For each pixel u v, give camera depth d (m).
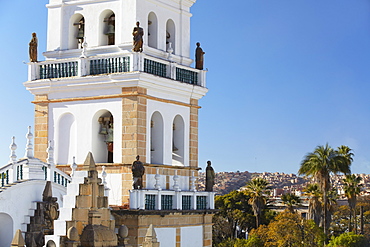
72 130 43.16
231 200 108.44
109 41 44.47
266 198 106.62
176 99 44.75
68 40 44.47
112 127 42.78
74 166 39.81
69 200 33.59
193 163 45.97
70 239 32.25
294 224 84.19
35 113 44.09
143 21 43.31
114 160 41.81
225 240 99.19
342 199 118.12
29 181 36.47
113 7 43.38
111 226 34.47
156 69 43.06
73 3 44.38
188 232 43.16
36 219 36.16
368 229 106.06
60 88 43.28
